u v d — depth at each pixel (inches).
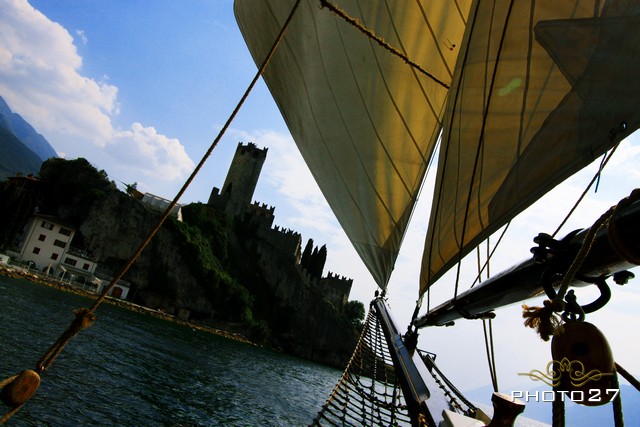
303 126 322.0
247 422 1304.1
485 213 109.5
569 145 78.8
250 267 4950.8
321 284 5684.1
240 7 314.8
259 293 4862.2
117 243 3762.3
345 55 279.6
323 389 2733.8
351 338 5191.9
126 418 980.6
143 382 1348.4
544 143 86.5
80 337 1646.2
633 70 66.0
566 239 55.8
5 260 2888.8
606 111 70.0
